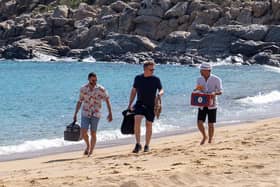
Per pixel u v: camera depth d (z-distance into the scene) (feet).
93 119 59.26
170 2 387.34
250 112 109.60
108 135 80.48
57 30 410.93
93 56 369.30
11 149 70.44
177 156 48.47
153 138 75.46
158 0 385.91
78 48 397.80
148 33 383.04
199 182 36.37
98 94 58.80
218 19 372.58
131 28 390.21
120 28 390.83
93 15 426.10
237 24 364.38
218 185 35.45
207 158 45.32
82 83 214.28
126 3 422.41
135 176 38.11
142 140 75.61
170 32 380.58
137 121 55.16
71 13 431.02
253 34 342.03
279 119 95.20
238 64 322.75
